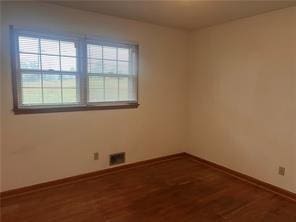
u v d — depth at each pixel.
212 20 3.35
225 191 2.93
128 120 3.58
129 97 3.60
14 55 2.59
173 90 4.05
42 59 2.81
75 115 3.09
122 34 3.36
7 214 2.35
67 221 2.25
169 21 3.46
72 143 3.11
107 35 3.23
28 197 2.70
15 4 2.56
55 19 2.82
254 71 3.12
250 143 3.24
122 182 3.15
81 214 2.37
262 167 3.10
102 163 3.39
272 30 2.88
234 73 3.39
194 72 4.08
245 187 3.05
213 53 3.70
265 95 3.02
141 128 3.74
